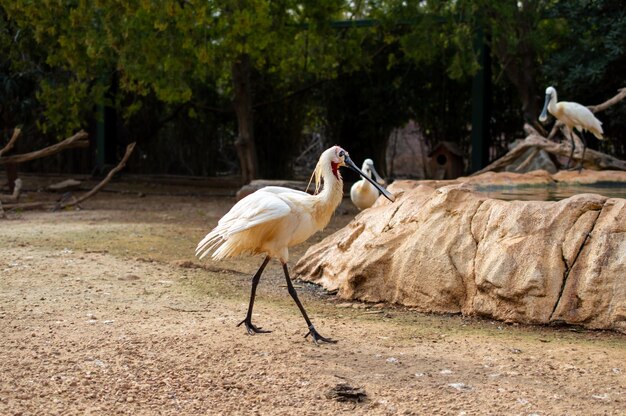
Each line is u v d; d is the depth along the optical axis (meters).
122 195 19.59
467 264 7.62
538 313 7.08
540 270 7.16
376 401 5.06
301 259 9.38
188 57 15.77
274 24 17.12
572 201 7.45
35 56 18.39
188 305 7.79
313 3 17.14
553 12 15.44
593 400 5.14
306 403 5.03
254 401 5.06
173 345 6.21
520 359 6.04
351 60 18.97
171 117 22.67
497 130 20.41
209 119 22.92
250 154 18.91
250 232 6.51
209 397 5.12
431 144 21.38
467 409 4.94
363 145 21.69
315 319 7.31
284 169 22.69
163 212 15.90
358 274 8.12
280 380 5.45
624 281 6.85
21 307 7.43
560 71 15.55
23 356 5.85
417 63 19.39
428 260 7.78
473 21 15.83
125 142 23.03
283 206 6.34
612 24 14.32
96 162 22.56
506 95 20.09
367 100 21.09
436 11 16.27
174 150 23.41
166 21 14.80
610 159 13.32
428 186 9.11
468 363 5.93
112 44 15.31
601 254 7.02
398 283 7.91
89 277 8.99
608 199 7.36
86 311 7.34
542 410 4.94
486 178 10.36
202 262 10.17
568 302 7.02
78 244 11.33
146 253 10.75
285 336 6.62
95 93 17.91
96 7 15.38
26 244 11.18
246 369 5.68
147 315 7.25
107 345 6.17
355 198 12.44
